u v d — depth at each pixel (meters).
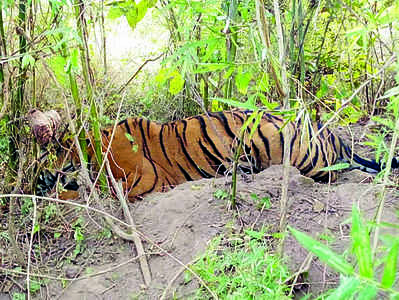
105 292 2.74
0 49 2.74
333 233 2.78
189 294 2.52
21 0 2.87
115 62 5.11
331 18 3.39
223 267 2.32
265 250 2.59
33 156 3.12
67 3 2.65
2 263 2.91
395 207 2.86
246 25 2.32
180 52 2.15
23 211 3.15
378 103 3.49
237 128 3.90
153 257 2.89
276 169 3.60
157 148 3.89
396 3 1.67
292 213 3.02
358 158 4.00
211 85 3.89
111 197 3.43
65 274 2.88
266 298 1.94
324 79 3.67
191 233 2.96
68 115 2.84
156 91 4.96
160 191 3.77
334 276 2.46
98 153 3.29
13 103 2.96
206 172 3.94
